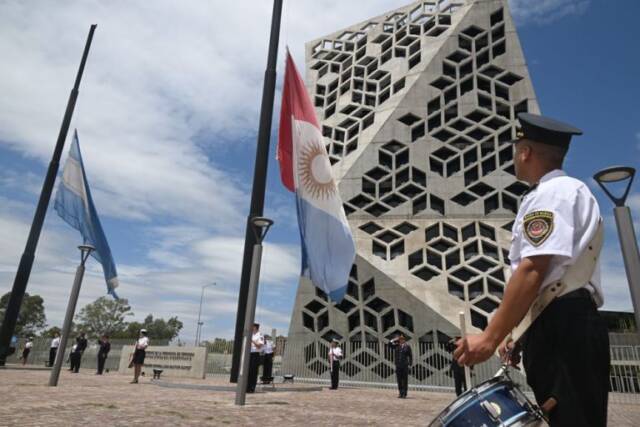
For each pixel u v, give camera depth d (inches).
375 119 1363.2
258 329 579.2
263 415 327.6
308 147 499.8
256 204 643.5
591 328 60.2
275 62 699.4
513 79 1311.5
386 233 1212.5
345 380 1053.2
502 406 66.9
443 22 1453.0
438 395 767.7
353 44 1585.9
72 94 1040.2
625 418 429.1
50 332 3361.2
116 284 753.6
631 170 247.8
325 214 494.9
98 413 290.0
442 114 1296.8
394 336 1080.2
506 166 1203.2
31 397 373.1
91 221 741.9
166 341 1196.5
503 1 1387.8
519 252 67.7
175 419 279.1
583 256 63.5
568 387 58.9
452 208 1197.7
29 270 914.1
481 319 1053.2
